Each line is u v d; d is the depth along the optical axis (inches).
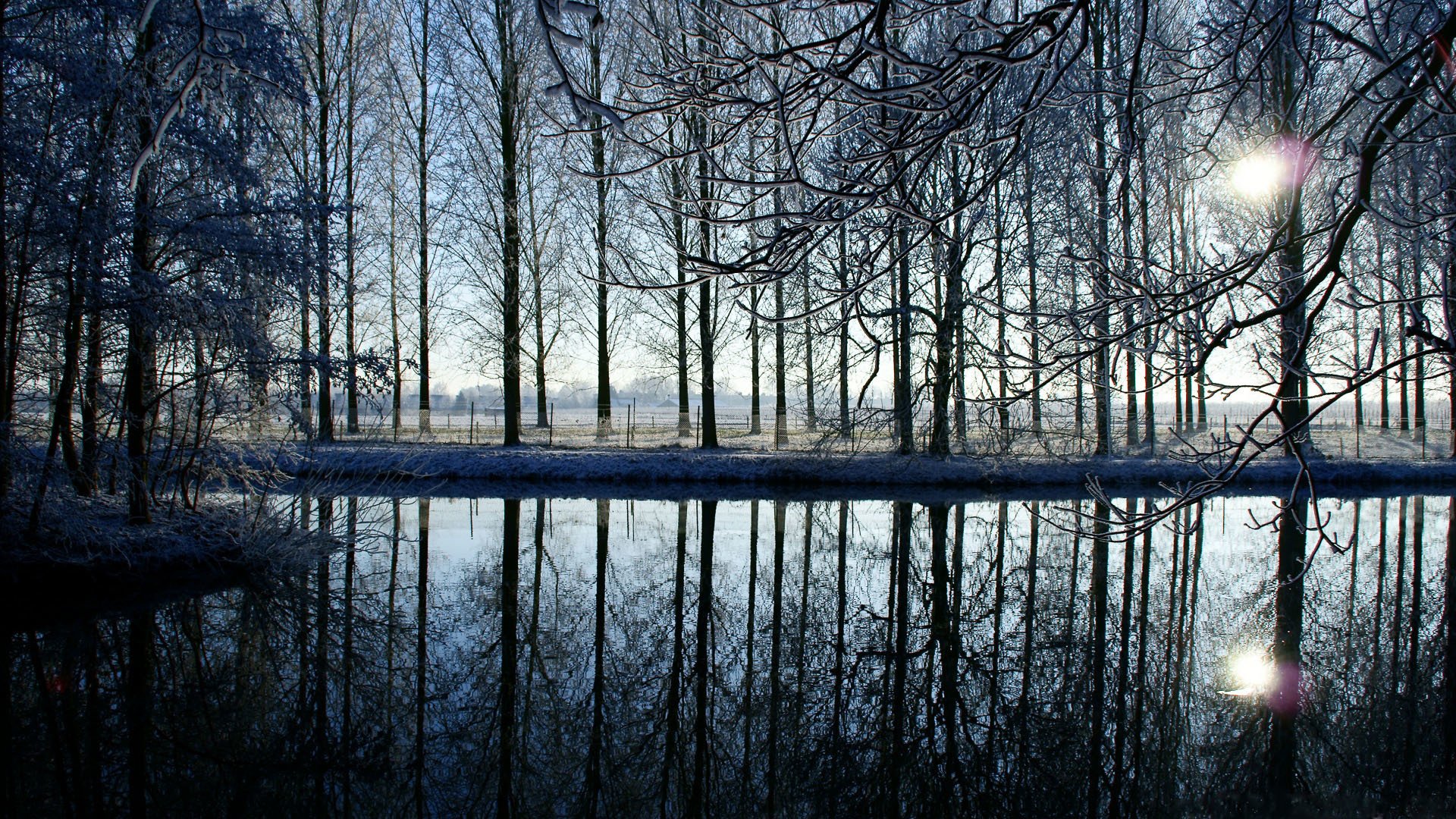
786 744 236.7
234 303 366.0
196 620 330.3
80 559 338.6
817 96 98.3
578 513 576.1
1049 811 197.6
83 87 324.2
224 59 66.8
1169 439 870.4
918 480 674.2
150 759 222.8
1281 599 378.3
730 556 454.0
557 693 271.4
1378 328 113.0
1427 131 163.8
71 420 382.3
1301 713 250.2
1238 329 116.0
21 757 223.3
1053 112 366.9
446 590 383.6
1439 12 128.2
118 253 350.0
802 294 616.1
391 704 261.1
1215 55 164.2
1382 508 606.5
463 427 1235.2
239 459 424.5
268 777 214.4
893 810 197.3
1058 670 290.7
